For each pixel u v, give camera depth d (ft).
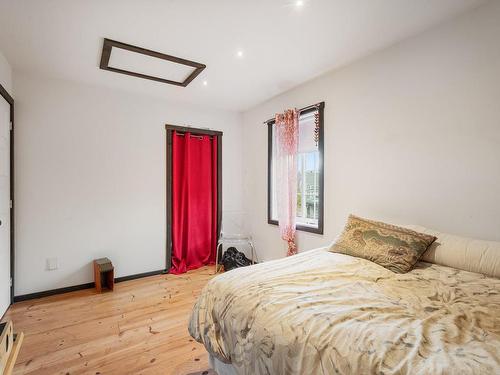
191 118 11.84
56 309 7.80
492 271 4.72
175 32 6.37
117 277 10.12
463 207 5.75
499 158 5.26
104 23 6.00
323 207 8.82
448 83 5.96
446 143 6.00
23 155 8.39
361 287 4.28
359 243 6.15
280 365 3.01
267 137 11.46
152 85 9.66
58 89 8.99
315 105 8.93
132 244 10.44
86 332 6.57
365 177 7.64
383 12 5.66
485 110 5.43
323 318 3.22
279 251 10.93
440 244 5.55
